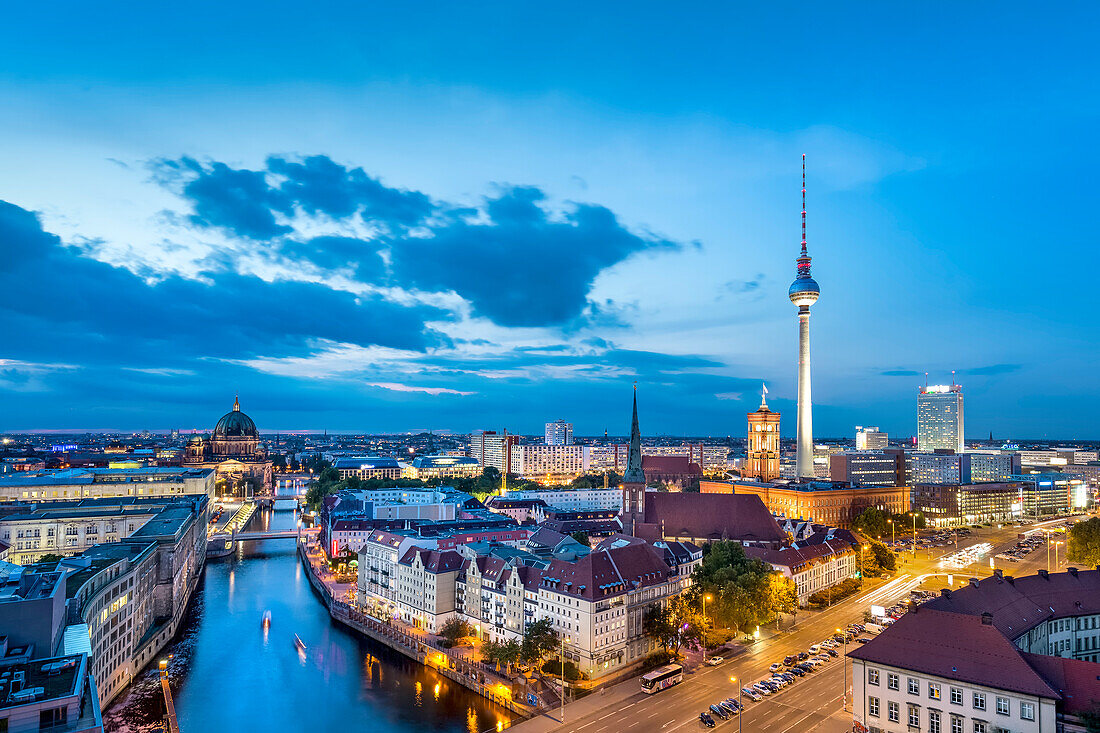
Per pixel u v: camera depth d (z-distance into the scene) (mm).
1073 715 91000
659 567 170750
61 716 83625
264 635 185750
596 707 128375
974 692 98250
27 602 102812
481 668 149750
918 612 111438
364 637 183750
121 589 149000
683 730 117375
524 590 162375
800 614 191125
